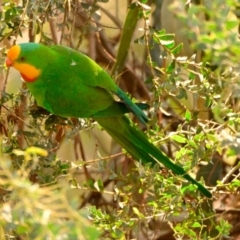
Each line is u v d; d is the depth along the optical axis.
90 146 6.45
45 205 2.21
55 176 3.69
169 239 5.33
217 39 2.07
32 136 3.78
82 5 4.14
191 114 4.00
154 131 3.98
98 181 3.81
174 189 3.69
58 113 3.97
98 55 5.92
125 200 3.98
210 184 5.07
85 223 2.10
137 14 4.52
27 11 3.82
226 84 2.49
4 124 3.96
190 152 3.81
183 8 2.21
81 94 3.95
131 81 5.82
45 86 3.96
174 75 3.82
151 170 3.75
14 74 5.49
